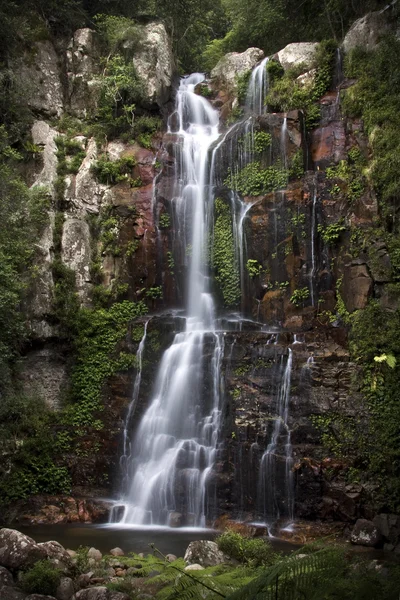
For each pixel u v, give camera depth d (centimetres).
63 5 2402
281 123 1925
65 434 1628
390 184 1630
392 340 1415
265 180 1902
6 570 792
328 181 1792
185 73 2977
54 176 2005
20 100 2073
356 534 1152
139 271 1923
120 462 1562
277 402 1430
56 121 2203
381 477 1286
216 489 1373
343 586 380
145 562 586
